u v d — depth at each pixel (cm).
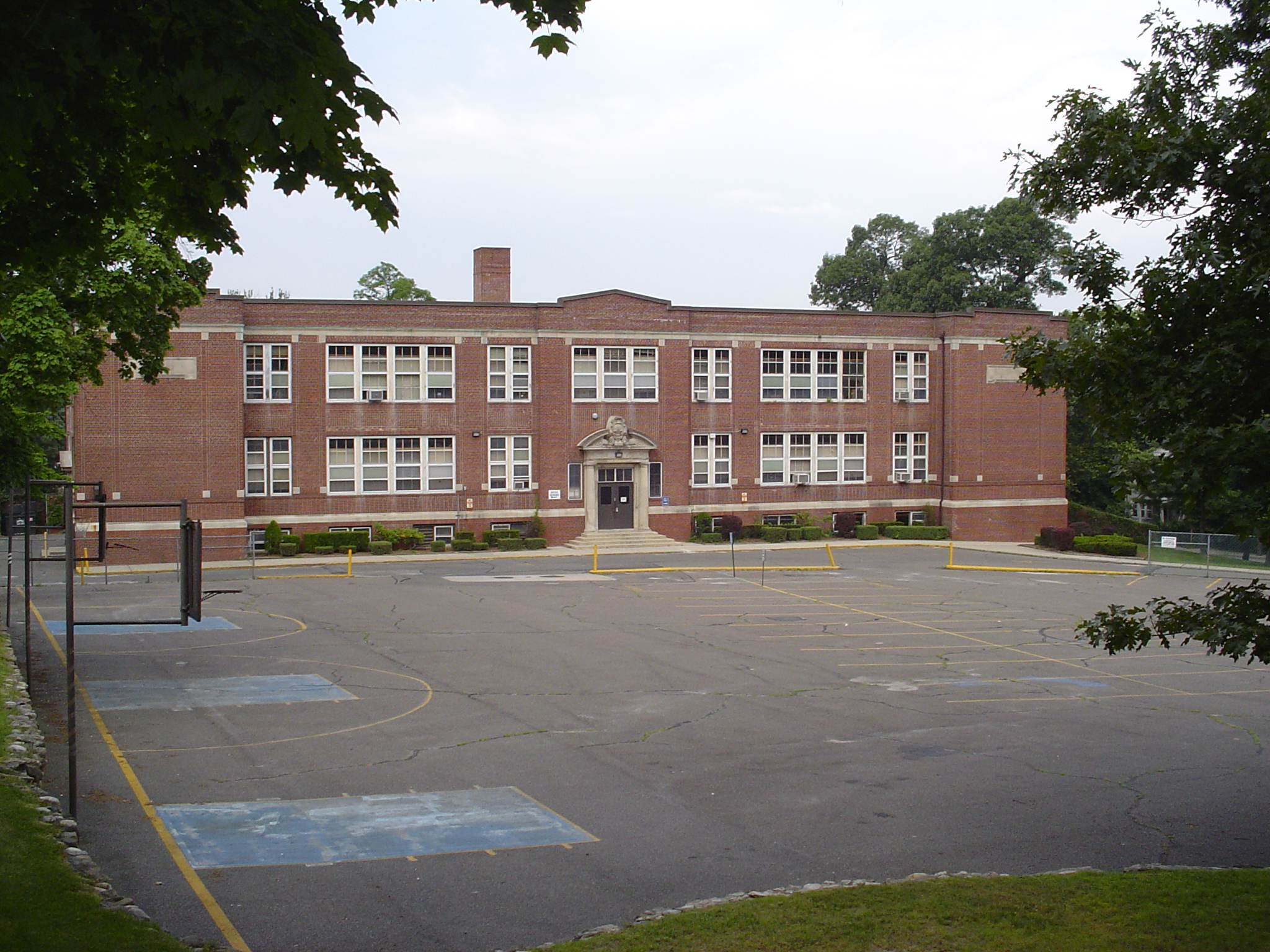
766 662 2481
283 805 1386
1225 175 1142
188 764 1566
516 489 5416
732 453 5781
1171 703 2153
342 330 5134
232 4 770
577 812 1389
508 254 5716
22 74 780
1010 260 8050
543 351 5422
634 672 2336
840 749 1738
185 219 1143
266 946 957
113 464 4697
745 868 1200
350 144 952
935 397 6075
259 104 780
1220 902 1031
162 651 2517
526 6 986
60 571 4362
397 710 1948
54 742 1670
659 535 5500
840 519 5878
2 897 898
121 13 784
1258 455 1004
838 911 1002
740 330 5766
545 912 1057
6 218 1131
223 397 4841
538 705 2005
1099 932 944
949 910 1005
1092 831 1364
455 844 1254
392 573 4356
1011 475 5988
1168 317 1164
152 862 1165
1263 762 1717
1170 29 1220
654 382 5606
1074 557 5178
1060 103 1268
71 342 2545
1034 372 1232
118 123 1004
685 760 1650
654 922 977
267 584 3944
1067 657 2625
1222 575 4566
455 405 5316
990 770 1634
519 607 3353
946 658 2584
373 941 975
